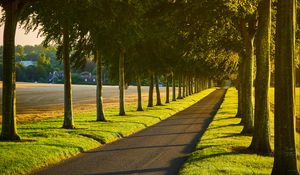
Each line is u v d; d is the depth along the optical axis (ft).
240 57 95.86
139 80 140.15
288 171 38.75
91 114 123.95
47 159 48.19
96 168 44.96
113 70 128.67
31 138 61.77
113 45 81.82
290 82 38.78
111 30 73.46
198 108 166.09
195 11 63.57
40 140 59.72
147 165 47.11
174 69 152.76
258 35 57.93
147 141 68.18
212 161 48.19
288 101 38.83
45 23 68.90
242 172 42.22
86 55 85.10
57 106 171.94
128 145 63.41
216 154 53.06
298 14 62.69
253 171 43.06
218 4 59.72
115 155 53.88
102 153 55.47
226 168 43.83
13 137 59.26
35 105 177.47
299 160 52.06
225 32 77.00
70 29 73.92
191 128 89.61
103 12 66.23
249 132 75.92
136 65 127.65
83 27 73.72
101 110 96.32
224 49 89.40
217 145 60.80
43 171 43.24
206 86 463.01
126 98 254.06
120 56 115.85
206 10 62.13
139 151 57.47
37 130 73.67
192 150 58.75
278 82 39.04
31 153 48.55
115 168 45.03
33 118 116.06
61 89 379.96
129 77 131.34
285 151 38.96
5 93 59.11
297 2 58.70
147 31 86.12
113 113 125.90
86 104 187.52
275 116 39.55
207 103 205.36
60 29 73.05
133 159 50.96
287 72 38.73
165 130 85.46
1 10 63.41
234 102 201.87
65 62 78.18
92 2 62.49
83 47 82.07
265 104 57.16
